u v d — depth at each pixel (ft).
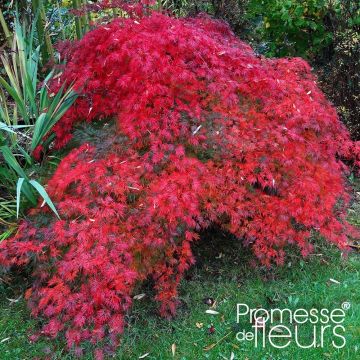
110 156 10.47
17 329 10.25
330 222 10.89
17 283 11.40
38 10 14.53
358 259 12.19
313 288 11.21
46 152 12.80
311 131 11.62
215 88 10.76
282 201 10.54
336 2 17.24
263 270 11.67
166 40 10.89
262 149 10.73
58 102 12.05
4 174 11.78
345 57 15.71
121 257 9.43
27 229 10.46
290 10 18.79
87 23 16.05
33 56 13.99
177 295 10.59
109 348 9.49
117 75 11.17
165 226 9.77
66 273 9.12
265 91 11.41
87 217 9.71
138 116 10.44
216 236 12.64
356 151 12.35
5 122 12.41
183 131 10.44
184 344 9.86
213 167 10.55
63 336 9.87
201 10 19.92
